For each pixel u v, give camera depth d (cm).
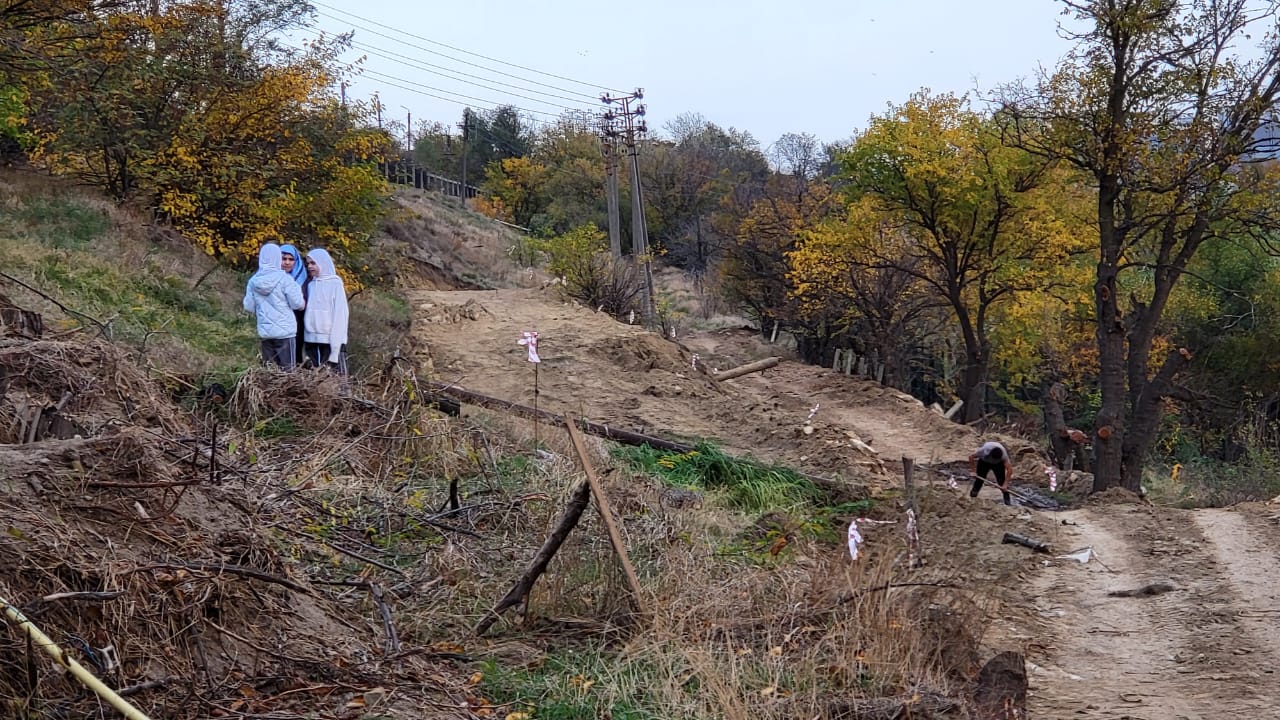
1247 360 3656
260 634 525
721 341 4875
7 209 1803
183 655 474
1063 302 3266
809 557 902
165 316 1489
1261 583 920
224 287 1914
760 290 4894
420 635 612
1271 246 2303
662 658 576
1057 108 2162
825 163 7625
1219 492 2055
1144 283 3588
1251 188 2158
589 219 7238
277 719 455
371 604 625
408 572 692
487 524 800
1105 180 2178
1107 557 1043
